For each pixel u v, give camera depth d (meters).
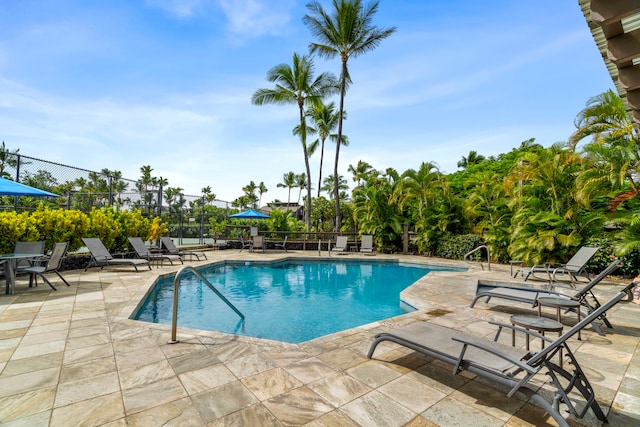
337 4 17.86
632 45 1.83
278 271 11.21
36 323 4.24
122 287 6.55
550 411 2.03
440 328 3.24
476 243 12.48
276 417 2.24
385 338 3.14
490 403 2.47
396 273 11.03
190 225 16.09
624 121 8.43
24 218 7.76
